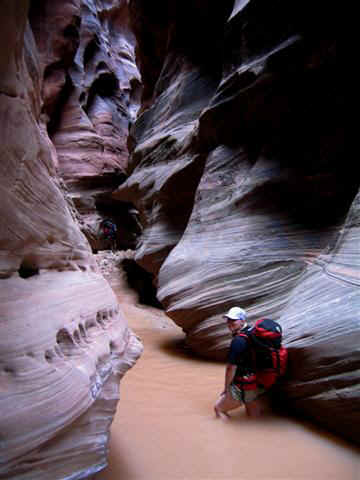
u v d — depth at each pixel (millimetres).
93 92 21375
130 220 19844
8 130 1777
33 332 1610
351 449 2674
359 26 4684
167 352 5828
